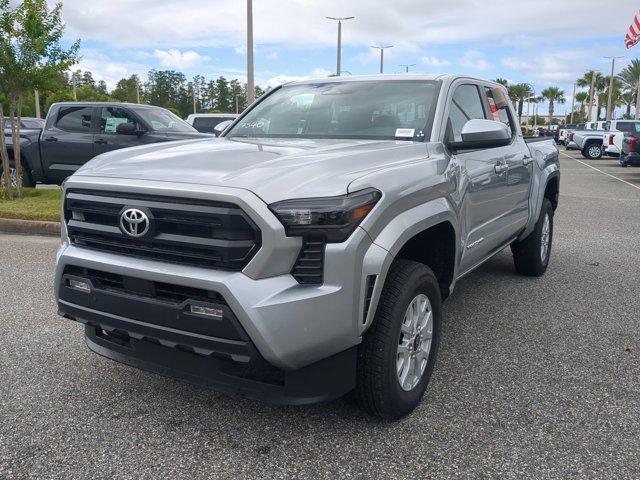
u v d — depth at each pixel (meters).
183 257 2.98
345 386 3.13
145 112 12.02
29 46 10.68
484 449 3.18
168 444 3.21
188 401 3.69
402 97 4.42
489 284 6.41
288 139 4.27
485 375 4.09
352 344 3.03
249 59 20.89
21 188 11.41
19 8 10.59
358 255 2.94
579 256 7.87
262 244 2.81
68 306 3.40
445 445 3.21
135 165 3.35
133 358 3.39
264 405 3.64
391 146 3.72
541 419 3.50
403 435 3.31
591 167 25.34
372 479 2.92
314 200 2.88
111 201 3.16
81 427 3.38
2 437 3.26
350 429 3.37
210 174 3.03
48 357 4.32
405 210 3.28
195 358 3.14
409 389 3.49
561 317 5.33
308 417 3.50
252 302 2.79
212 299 2.90
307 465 3.03
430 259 4.02
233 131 4.75
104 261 3.18
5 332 4.80
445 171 3.80
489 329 5.01
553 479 2.92
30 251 7.84
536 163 6.09
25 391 3.79
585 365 4.28
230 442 3.23
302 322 2.84
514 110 5.92
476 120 4.03
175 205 2.96
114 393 3.78
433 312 3.68
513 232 5.62
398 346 3.32
